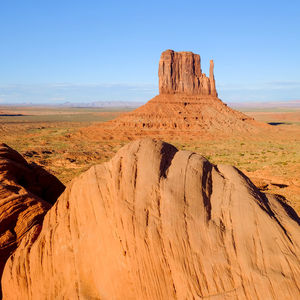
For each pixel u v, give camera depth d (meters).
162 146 9.30
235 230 7.21
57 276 8.73
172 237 7.05
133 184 8.16
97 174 9.09
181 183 8.05
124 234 7.52
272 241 6.94
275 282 6.26
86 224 8.75
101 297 7.71
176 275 6.70
